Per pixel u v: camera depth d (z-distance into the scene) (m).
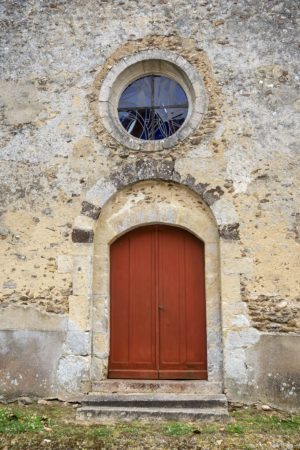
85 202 6.27
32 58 6.66
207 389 5.81
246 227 6.00
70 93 6.52
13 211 6.36
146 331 6.24
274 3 6.43
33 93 6.58
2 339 6.10
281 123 6.17
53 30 6.69
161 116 6.62
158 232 6.43
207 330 5.99
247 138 6.17
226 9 6.47
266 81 6.27
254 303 5.84
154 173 6.22
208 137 6.22
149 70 6.62
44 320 6.08
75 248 6.17
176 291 6.29
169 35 6.48
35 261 6.22
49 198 6.33
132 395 5.69
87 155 6.36
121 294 6.35
